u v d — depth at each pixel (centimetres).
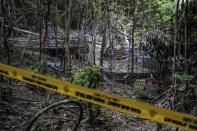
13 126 628
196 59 834
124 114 934
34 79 434
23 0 1332
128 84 1545
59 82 421
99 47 1855
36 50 1384
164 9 1414
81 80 779
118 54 1891
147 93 1240
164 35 1348
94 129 760
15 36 1429
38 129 647
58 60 1417
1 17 948
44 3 1251
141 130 834
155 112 378
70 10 1147
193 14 846
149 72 1512
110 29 1752
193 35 846
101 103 401
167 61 1334
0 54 1052
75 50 1574
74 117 777
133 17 1561
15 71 445
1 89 762
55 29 1355
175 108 769
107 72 1580
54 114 763
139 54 1764
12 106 727
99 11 1500
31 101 806
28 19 1453
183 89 739
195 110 767
